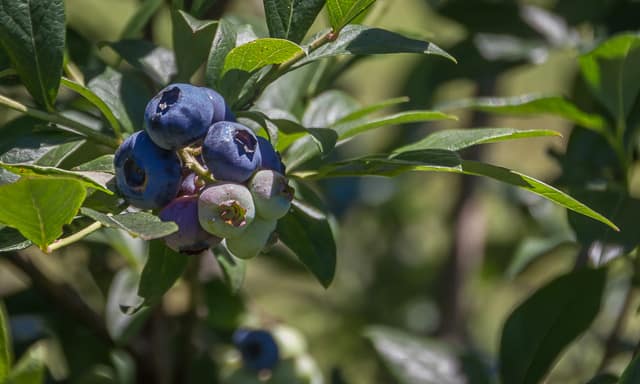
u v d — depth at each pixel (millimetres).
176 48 622
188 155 573
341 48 594
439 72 803
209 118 569
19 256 734
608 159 716
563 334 675
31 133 603
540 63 788
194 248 571
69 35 695
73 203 556
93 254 801
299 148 627
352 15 590
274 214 571
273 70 597
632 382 610
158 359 769
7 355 604
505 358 680
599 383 668
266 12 594
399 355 723
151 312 743
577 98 754
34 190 550
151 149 568
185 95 567
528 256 746
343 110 691
